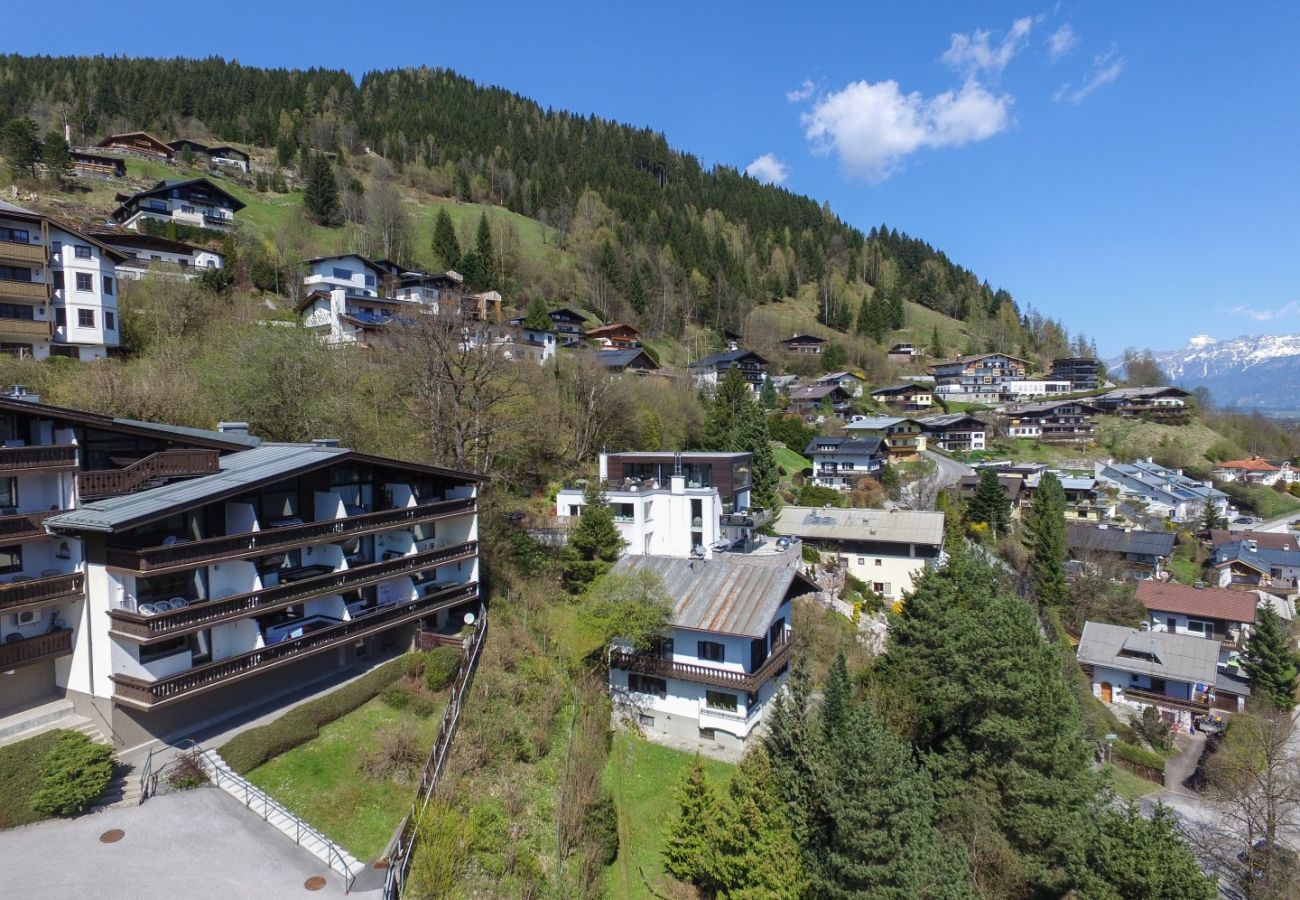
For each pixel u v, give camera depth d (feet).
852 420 354.54
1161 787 140.67
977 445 383.24
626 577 107.04
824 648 138.51
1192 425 443.73
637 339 357.82
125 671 70.03
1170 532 274.16
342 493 95.81
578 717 94.38
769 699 111.45
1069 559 243.60
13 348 144.15
